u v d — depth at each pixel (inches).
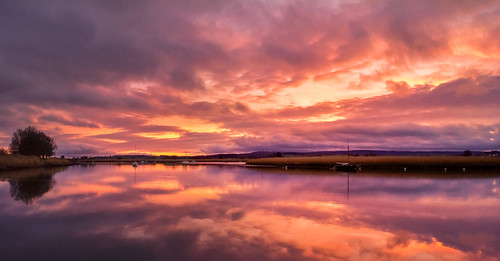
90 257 447.8
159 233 569.6
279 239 538.6
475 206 881.5
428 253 478.0
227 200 954.7
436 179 1792.6
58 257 448.8
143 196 1032.2
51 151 4001.0
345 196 1054.4
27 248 486.3
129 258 444.1
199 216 717.3
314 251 478.9
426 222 679.7
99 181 1574.8
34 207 820.0
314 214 751.1
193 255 455.8
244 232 580.4
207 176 1998.0
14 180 1568.7
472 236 573.3
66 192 1122.0
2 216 708.7
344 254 467.2
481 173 2357.3
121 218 692.1
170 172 2475.4
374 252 478.6
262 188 1286.9
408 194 1117.1
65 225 627.2
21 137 3563.0
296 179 1761.8
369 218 714.8
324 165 3560.5
